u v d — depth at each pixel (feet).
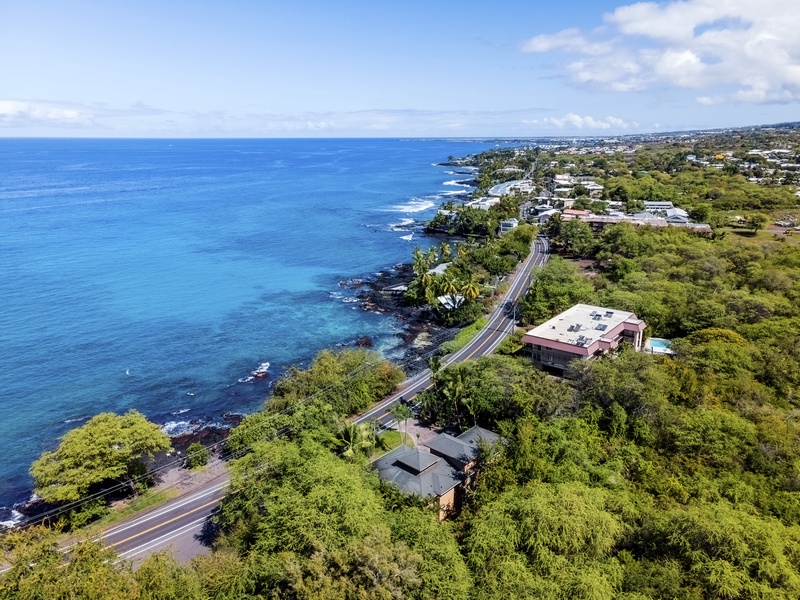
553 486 171.94
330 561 134.62
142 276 531.50
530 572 137.08
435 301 445.37
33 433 270.87
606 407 236.43
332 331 415.44
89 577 133.18
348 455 215.92
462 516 177.58
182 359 360.69
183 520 205.16
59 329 397.39
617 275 467.11
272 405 264.31
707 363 267.18
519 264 574.97
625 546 152.66
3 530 203.00
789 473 188.75
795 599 123.54
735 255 465.47
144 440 219.61
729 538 137.39
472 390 254.27
